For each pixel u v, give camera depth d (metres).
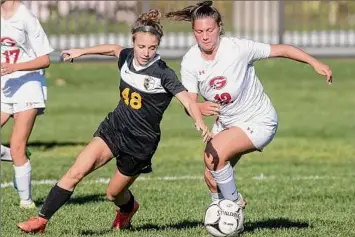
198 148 52.62
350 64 87.62
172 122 63.28
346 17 95.06
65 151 50.94
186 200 33.41
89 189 36.34
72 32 92.38
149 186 37.38
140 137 23.84
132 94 23.58
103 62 90.12
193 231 25.78
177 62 80.75
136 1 90.06
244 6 92.56
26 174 30.98
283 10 86.12
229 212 23.92
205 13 23.41
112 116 24.02
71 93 76.00
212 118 62.72
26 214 29.69
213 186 25.52
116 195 25.17
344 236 25.77
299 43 89.12
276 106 70.12
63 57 24.62
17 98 30.12
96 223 27.66
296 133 58.56
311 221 28.44
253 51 24.14
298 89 78.31
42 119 63.75
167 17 23.59
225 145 24.38
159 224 27.81
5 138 55.09
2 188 36.56
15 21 28.95
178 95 23.17
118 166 24.34
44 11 90.06
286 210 31.06
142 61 23.17
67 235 24.95
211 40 23.50
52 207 24.22
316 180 39.75
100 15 94.19
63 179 23.98
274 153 51.31
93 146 23.84
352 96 75.19
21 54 29.61
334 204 32.53
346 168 45.19
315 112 67.50
